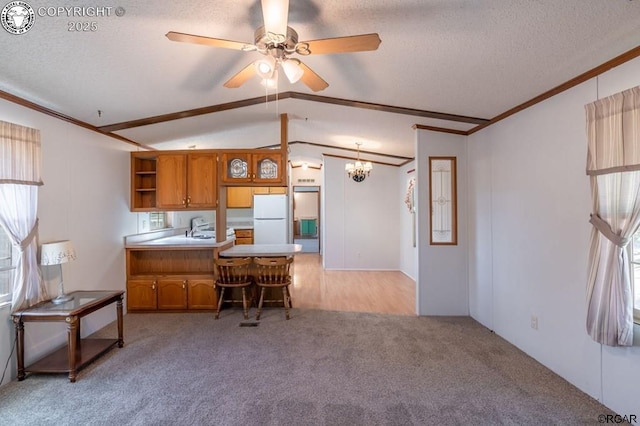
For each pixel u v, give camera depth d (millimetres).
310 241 12508
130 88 2818
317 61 2555
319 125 4879
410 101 3273
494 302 3562
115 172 4125
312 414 2131
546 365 2752
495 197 3525
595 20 1742
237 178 4465
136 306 4270
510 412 2141
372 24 1958
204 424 2035
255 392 2389
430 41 2104
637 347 1974
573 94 2451
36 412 2156
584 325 2357
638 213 1926
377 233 7508
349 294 5297
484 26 1887
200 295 4285
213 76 2764
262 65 1922
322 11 1837
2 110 2592
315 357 2963
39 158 2805
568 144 2494
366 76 2773
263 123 4699
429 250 4148
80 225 3467
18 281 2619
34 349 2789
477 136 3910
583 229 2357
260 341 3336
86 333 3492
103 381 2549
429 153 4152
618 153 1996
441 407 2201
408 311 4363
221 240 4551
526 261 3004
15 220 2592
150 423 2043
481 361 2871
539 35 1927
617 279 2027
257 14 1883
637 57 1975
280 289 4555
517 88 2686
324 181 7598
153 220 5086
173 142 4992
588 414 2107
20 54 2117
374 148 6102
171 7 1784
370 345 3230
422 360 2898
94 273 3686
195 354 3031
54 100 2857
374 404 2238
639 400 1962
